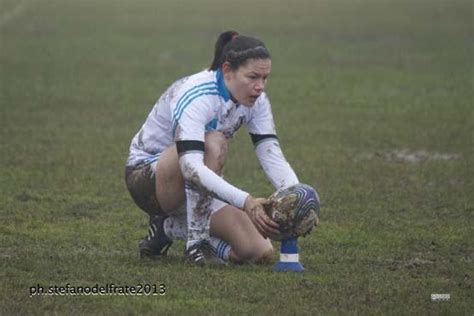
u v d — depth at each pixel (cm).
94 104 6656
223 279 2652
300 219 2678
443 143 5378
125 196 3978
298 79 8006
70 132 5550
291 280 2662
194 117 2728
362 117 6259
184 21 12212
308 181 4334
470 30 11319
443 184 4316
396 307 2444
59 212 3662
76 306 2411
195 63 8906
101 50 9706
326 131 5712
